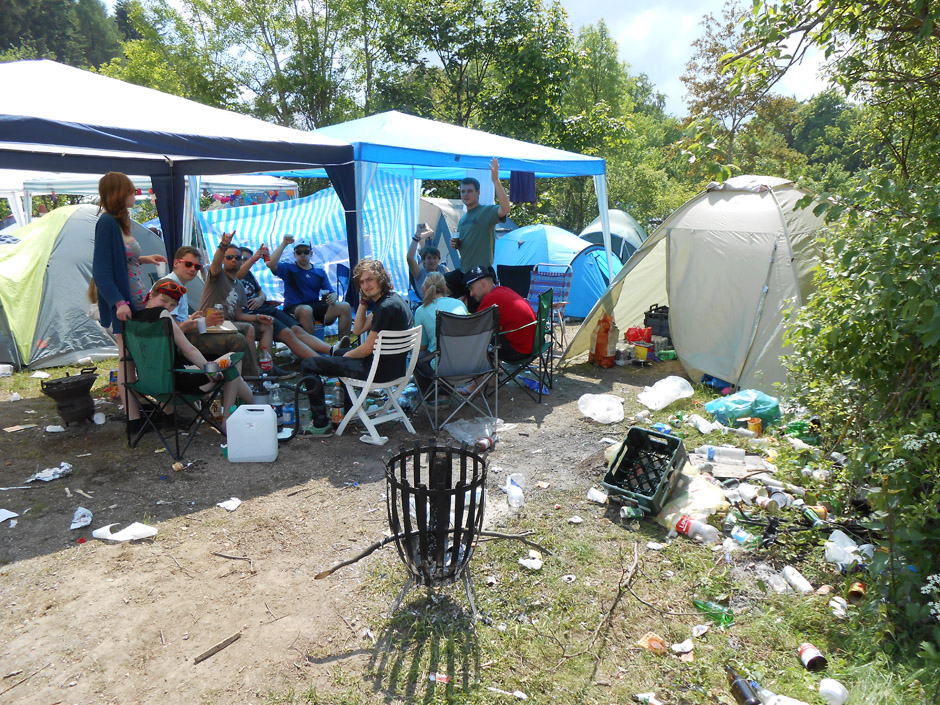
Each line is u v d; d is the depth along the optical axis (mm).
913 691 2400
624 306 8742
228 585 3207
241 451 4703
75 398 5344
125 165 7441
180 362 4965
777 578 3273
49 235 7723
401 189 10375
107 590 3148
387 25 19609
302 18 20734
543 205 18016
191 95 21766
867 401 3273
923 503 2729
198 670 2613
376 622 2918
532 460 4816
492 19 16969
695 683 2566
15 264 7512
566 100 28422
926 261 2701
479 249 7055
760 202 6734
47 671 2592
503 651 2725
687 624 2932
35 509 3947
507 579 3252
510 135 16828
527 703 2432
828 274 3492
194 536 3682
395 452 4949
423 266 7699
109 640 2781
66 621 2904
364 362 5102
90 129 4574
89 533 3695
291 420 5488
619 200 27750
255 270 9445
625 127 17547
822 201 3064
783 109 21438
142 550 3521
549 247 11281
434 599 3070
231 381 5223
